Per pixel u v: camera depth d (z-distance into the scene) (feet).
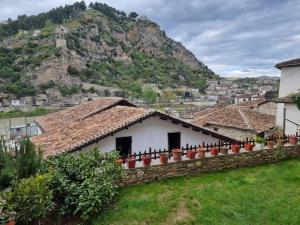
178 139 60.64
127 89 592.19
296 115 83.10
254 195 39.42
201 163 46.98
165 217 34.47
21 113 310.04
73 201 34.09
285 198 38.70
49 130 76.95
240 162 50.44
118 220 33.71
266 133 96.94
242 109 113.29
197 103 403.54
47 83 492.95
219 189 41.04
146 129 57.06
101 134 52.24
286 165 51.26
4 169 39.55
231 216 34.81
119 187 40.52
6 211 30.71
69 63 556.10
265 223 33.63
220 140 64.69
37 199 31.04
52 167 38.11
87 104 95.96
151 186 41.52
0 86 444.96
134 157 44.70
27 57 543.80
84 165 37.96
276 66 98.68
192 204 37.14
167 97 512.22
